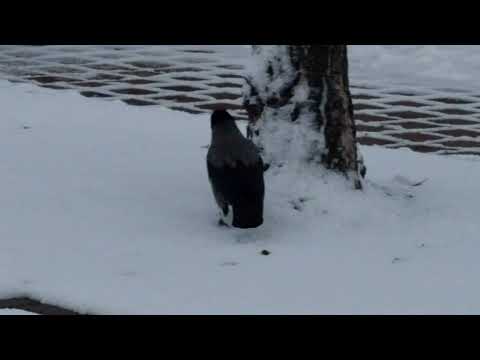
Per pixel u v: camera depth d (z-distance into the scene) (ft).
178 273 33.68
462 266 34.58
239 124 57.36
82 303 30.99
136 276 33.35
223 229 38.11
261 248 36.27
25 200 40.57
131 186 42.80
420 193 43.06
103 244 36.22
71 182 43.06
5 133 51.34
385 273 33.88
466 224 38.96
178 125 55.16
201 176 44.39
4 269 33.50
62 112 57.00
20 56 74.33
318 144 40.14
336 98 39.83
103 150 48.55
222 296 31.71
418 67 74.49
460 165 49.62
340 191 39.83
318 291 32.19
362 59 76.18
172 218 39.17
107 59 74.38
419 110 64.39
